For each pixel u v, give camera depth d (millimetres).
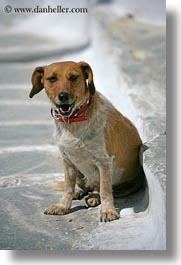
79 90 7707
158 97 10977
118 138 8289
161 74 12805
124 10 23922
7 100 15656
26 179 9898
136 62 14094
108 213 7898
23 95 16219
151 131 9016
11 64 20656
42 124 13391
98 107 8047
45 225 7980
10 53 21328
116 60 14320
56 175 10055
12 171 10328
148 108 10258
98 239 7426
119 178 8680
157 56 14688
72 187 8469
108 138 8031
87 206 8570
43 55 21438
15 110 14680
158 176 7148
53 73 7758
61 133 8055
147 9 23297
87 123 7879
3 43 23625
